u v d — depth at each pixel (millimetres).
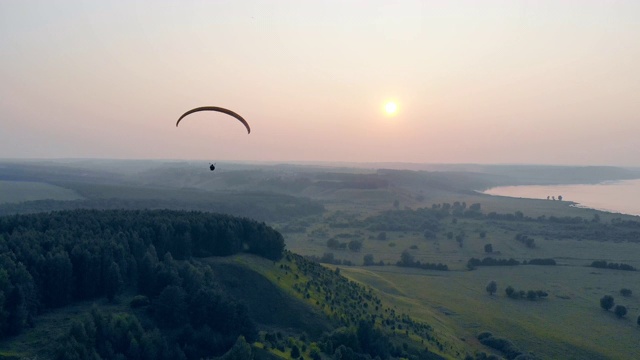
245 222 117375
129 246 92812
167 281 83000
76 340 62875
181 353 70812
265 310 92938
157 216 114875
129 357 65688
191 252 103375
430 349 96312
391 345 89875
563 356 105812
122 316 71125
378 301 119625
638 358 105750
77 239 89250
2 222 100125
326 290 110375
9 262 72938
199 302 78500
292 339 82750
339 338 84062
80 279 80875
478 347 109250
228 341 76000
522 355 100938
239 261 104438
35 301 72625
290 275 109812
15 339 65625
